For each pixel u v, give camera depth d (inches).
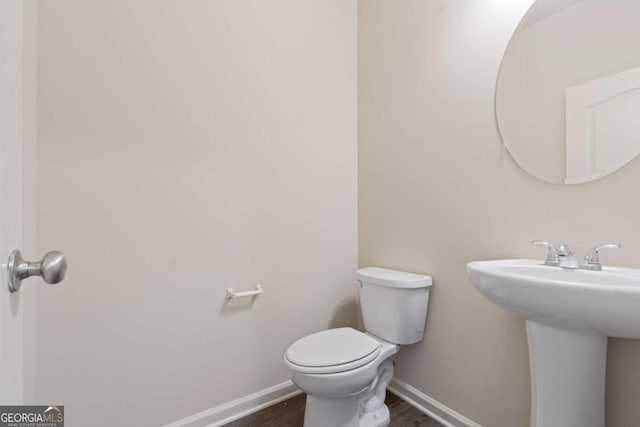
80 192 45.0
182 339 53.6
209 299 56.4
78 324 44.9
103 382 46.7
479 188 51.3
